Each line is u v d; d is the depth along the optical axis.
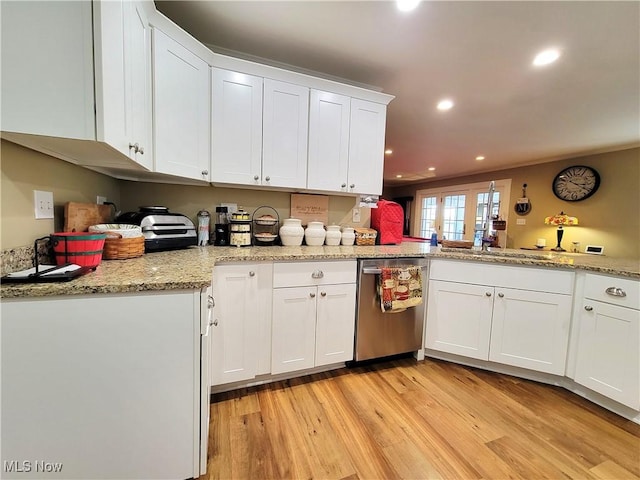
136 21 1.20
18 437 0.86
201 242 2.02
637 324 1.51
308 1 1.50
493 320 1.98
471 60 2.00
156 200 1.99
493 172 5.63
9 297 0.81
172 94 1.51
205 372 1.06
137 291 0.93
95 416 0.92
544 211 4.74
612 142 3.62
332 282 1.84
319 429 1.41
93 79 0.87
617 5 1.44
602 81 2.20
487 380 1.92
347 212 2.60
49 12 0.83
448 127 3.35
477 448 1.32
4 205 0.91
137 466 0.99
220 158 1.81
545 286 1.86
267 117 1.94
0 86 0.80
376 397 1.68
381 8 1.53
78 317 0.88
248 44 1.91
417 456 1.26
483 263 2.00
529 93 2.45
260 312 1.67
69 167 1.29
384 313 2.00
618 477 1.19
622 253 3.82
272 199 2.31
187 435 1.05
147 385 0.97
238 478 1.13
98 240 1.11
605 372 1.64
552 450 1.33
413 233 7.81
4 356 0.83
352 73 2.23
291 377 1.87
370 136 2.30
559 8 1.47
